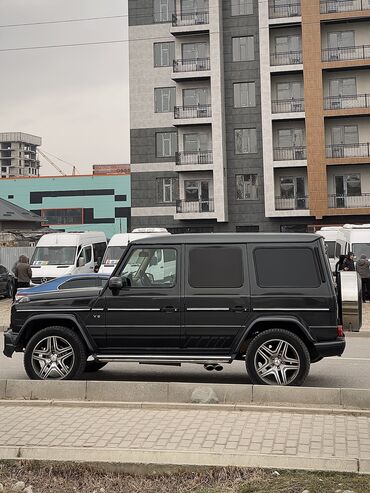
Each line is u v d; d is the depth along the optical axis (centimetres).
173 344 769
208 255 775
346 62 3991
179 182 4294
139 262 792
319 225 4078
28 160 15100
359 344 1300
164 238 793
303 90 4103
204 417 605
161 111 4403
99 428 568
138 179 4425
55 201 7112
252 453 484
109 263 2316
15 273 2145
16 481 467
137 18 4456
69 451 496
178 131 4300
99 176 7075
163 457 482
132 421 593
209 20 4200
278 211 4062
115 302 783
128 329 777
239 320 756
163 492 442
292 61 4109
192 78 4234
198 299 764
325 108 4059
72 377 792
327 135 4078
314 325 746
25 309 812
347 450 493
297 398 664
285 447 502
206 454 480
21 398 704
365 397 651
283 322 756
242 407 636
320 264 757
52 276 2302
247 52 4241
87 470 479
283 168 4134
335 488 431
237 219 4219
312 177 4003
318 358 797
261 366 751
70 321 806
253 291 757
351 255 2145
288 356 748
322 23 4072
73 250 2395
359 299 754
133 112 4441
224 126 4219
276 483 442
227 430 555
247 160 4216
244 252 769
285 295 752
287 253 764
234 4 4272
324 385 829
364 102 4019
